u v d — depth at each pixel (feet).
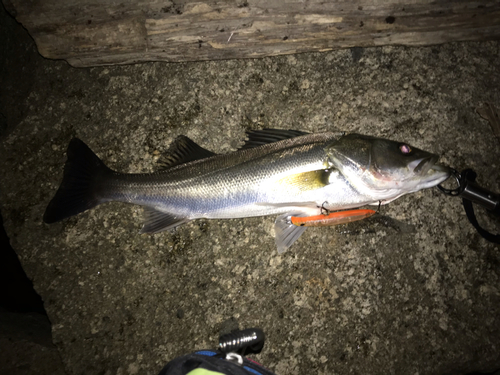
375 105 1.98
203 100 1.98
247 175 1.73
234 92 1.98
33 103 2.01
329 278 1.93
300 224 1.81
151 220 1.84
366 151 1.71
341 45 1.91
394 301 1.93
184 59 1.94
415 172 1.70
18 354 1.91
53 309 1.91
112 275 1.93
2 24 2.16
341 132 1.75
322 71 1.98
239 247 1.94
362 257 1.94
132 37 1.83
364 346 1.91
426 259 1.95
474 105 2.01
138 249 1.94
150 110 1.98
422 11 1.81
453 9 1.81
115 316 1.92
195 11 1.76
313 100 1.97
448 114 1.99
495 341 1.93
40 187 1.96
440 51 2.02
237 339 1.43
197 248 1.94
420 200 1.97
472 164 1.98
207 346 1.89
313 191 1.73
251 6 1.74
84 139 1.98
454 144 1.98
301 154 1.72
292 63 1.98
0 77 2.14
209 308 1.92
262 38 1.85
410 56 2.00
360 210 1.82
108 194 1.80
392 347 1.91
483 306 1.94
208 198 1.76
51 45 1.86
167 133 1.97
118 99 2.00
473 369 1.93
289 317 1.91
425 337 1.93
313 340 1.90
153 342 1.90
